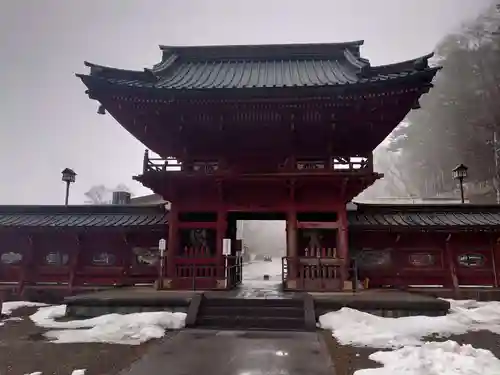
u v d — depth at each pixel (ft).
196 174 52.90
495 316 43.19
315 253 56.39
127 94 50.55
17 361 25.63
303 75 60.80
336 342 31.09
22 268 63.05
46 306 55.88
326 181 52.75
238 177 52.24
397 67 50.11
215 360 25.55
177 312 41.04
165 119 54.49
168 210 67.72
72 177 77.36
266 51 69.92
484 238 59.93
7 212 68.64
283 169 53.57
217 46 70.23
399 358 25.21
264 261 222.48
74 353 27.63
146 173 53.31
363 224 59.16
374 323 36.60
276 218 67.77
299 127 54.39
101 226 62.44
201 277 53.57
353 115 51.90
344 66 64.39
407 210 64.28
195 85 56.18
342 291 50.39
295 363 24.86
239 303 41.14
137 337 32.42
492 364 23.25
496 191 170.30
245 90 48.78
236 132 56.08
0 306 44.47
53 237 64.64
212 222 55.83
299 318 37.78
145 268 63.82
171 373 22.86
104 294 46.85
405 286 59.36
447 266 59.67
